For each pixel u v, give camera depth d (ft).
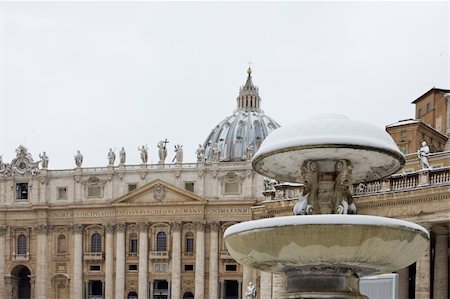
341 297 48.44
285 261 48.70
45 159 349.00
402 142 186.50
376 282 74.79
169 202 329.52
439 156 147.23
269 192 151.74
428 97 216.33
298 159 54.44
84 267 338.54
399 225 46.26
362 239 45.73
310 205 52.90
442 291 128.16
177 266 327.06
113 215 336.49
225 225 327.88
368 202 127.95
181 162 335.88
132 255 333.83
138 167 339.36
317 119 51.03
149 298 328.70
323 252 46.68
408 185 124.57
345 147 49.14
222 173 329.72
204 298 323.16
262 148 52.26
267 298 154.51
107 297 331.16
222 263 325.83
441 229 128.77
